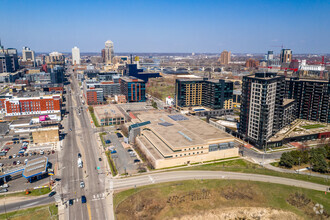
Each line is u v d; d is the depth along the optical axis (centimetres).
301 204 13800
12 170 16275
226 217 13075
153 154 18462
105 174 16850
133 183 15675
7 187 15288
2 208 13250
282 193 14688
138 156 19750
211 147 19225
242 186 15350
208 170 17425
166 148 18775
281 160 18262
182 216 12862
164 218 12681
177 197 14250
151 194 14450
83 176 16588
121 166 17975
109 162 18550
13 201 13850
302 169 17800
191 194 14525
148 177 16412
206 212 13200
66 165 18212
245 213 13325
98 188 15138
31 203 13688
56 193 14625
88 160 19025
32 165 17050
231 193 14712
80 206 13412
